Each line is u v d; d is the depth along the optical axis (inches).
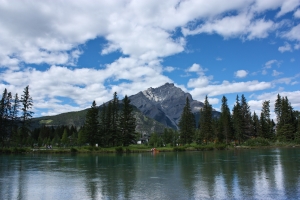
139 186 697.6
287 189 647.8
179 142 3932.1
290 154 1973.4
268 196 574.9
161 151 2797.7
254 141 3720.5
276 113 4242.1
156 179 815.1
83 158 1777.8
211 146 3201.3
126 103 3437.5
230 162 1387.8
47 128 5664.4
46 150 2511.1
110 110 3459.6
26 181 787.4
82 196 583.5
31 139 4195.4
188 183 740.0
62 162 1448.1
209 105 4015.8
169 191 631.2
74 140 4500.5
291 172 956.6
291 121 4047.7
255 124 4500.5
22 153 2411.4
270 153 2142.0
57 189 663.1
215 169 1072.8
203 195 586.9
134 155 2178.9
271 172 960.9
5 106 2869.1
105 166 1223.5
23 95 2842.0
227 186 690.8
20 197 577.3
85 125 3255.4
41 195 595.5
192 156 1958.7
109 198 563.5
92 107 3255.4
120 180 800.9
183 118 3956.7
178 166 1209.4
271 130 4340.6
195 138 4370.1
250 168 1095.0
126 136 3366.1
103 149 2743.6
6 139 2930.6
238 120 4005.9
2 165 1275.8
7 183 753.6
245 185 703.7
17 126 2886.3
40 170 1066.1
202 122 4042.8
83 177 867.4
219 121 4188.0
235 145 3708.2
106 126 3432.6
